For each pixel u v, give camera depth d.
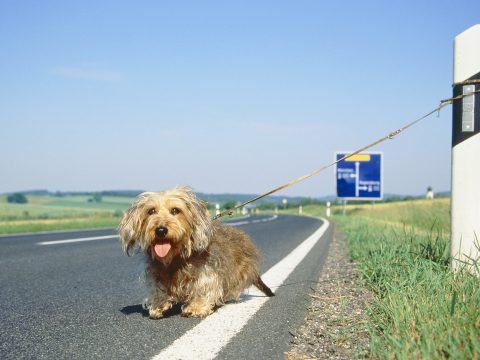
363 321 1.84
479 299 1.70
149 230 2.00
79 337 1.81
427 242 3.07
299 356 1.52
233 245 2.36
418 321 1.62
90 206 40.91
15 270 3.79
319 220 14.57
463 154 2.25
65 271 3.71
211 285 2.10
